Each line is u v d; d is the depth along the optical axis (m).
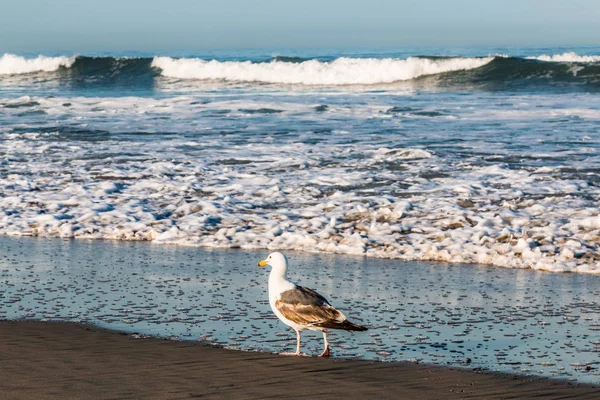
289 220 20.64
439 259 17.03
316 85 71.19
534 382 9.04
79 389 8.47
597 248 17.36
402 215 20.89
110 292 13.76
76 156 31.08
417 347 10.56
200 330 11.32
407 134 36.59
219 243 18.55
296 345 10.62
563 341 10.93
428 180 25.52
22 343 10.45
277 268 10.19
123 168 28.22
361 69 71.56
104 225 20.42
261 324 11.69
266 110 47.31
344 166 28.25
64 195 24.00
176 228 19.61
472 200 22.48
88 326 11.48
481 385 8.88
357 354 10.18
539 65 68.62
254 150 32.12
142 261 16.61
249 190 24.42
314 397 8.34
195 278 14.97
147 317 12.05
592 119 40.69
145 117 44.78
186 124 41.38
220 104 50.38
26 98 54.44
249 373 9.20
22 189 24.94
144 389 8.51
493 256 16.75
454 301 13.34
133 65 80.88
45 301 13.08
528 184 24.58
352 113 45.75
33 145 34.09
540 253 16.98
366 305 13.02
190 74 78.00
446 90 62.78
